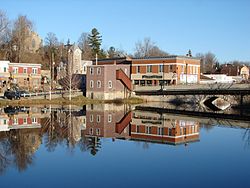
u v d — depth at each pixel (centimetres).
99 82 8031
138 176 2022
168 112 6116
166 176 2025
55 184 1861
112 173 2081
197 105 8150
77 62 11781
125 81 8212
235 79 12556
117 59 10206
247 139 3344
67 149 2770
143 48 14612
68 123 4397
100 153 2653
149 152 2717
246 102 7912
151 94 7875
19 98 7050
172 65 8556
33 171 2119
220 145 3048
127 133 3728
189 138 3428
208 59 19300
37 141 3098
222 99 8356
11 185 1842
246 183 1891
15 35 10875
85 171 2127
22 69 9312
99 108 6638
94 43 15838
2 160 2384
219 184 1872
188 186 1838
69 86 8025
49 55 13488
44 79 10488
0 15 14225
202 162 2383
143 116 5450
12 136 3338
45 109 6134
